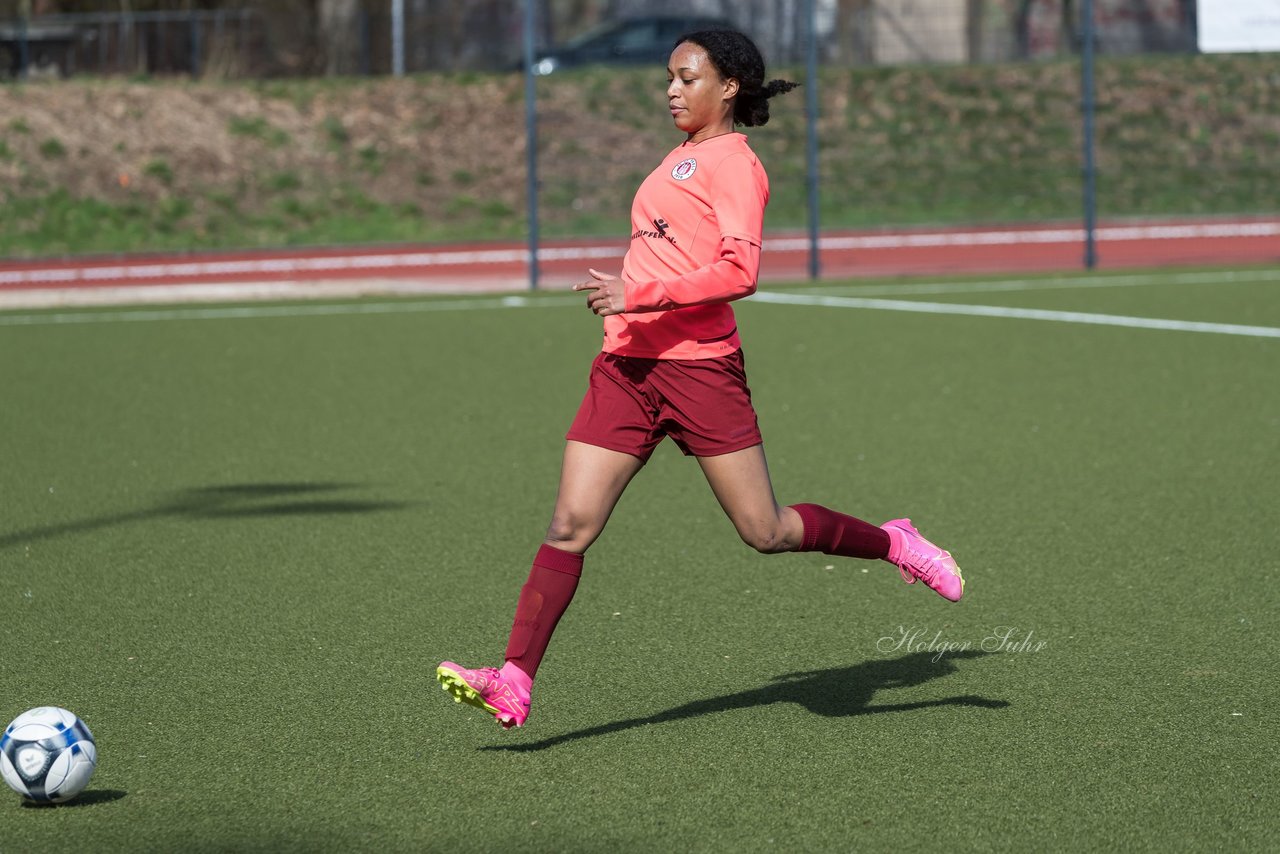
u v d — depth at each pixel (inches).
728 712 492.7
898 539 487.5
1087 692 507.2
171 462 919.0
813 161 2107.5
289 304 1867.6
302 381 1236.5
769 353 1354.6
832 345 1402.6
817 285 2014.0
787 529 464.8
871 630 581.0
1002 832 398.0
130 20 3405.5
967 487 825.5
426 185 3021.7
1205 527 731.4
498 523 758.5
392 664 546.0
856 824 403.9
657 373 444.8
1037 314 1626.5
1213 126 3186.5
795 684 520.4
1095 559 677.3
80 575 669.3
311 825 407.8
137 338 1531.7
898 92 3260.3
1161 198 2977.4
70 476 881.5
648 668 539.5
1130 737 465.7
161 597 633.6
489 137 3157.0
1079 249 2519.7
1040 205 2938.0
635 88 3248.0
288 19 3526.1
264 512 785.6
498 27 3533.5
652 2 3590.1
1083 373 1215.6
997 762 446.3
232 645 569.0
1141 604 608.4
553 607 448.1
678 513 775.1
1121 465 876.0
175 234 2753.4
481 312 1749.5
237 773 445.4
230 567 680.4
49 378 1263.5
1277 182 3043.8
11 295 1966.0
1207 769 439.2
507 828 404.8
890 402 1096.8
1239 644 555.5
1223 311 1617.9
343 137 3115.2
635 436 450.9
